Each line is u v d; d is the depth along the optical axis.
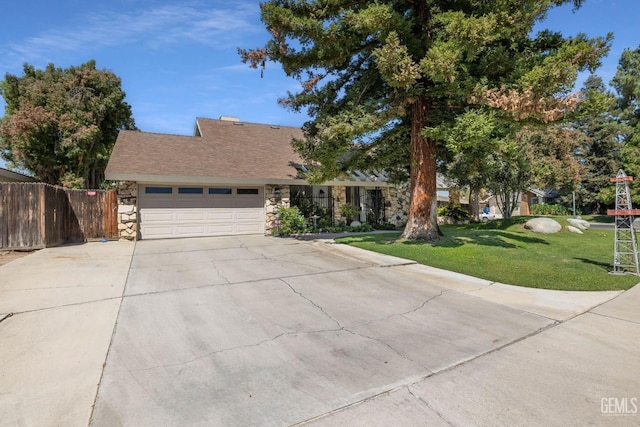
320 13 10.05
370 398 2.98
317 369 3.48
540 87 7.76
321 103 11.83
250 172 13.69
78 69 22.52
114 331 4.33
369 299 5.80
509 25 8.45
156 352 3.79
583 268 8.24
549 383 3.24
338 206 16.39
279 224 13.98
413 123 11.15
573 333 4.46
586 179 32.12
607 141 31.81
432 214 11.35
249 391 3.07
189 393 3.03
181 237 12.92
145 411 2.76
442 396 3.02
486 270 7.87
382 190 17.86
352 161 11.80
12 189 9.92
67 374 3.29
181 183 12.92
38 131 19.45
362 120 9.57
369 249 10.30
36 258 8.84
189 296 5.80
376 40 10.48
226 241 12.11
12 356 3.63
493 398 2.99
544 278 7.23
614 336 4.36
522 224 15.66
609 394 3.06
